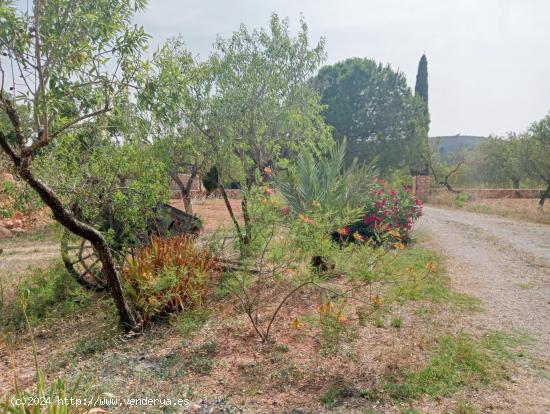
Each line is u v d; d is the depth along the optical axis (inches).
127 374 147.5
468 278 281.3
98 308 225.1
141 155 244.2
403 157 1238.9
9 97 148.3
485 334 178.5
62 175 206.1
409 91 1269.7
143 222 236.7
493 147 1273.4
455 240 447.5
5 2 137.6
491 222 618.5
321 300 198.5
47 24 152.6
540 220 619.5
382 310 199.2
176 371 148.4
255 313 195.9
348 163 1192.2
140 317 194.2
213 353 161.6
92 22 152.3
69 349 173.3
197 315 197.3
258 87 311.0
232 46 315.3
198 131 313.0
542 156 804.6
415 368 145.1
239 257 234.5
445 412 120.0
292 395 130.7
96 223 239.1
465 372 143.1
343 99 1207.6
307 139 320.8
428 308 208.2
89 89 170.6
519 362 152.4
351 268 204.7
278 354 158.2
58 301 233.3
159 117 185.2
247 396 130.6
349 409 122.6
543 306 219.9
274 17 315.3
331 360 152.7
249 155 325.4
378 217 360.8
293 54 317.4
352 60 1257.4
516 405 123.0
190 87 279.7
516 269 311.4
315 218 198.1
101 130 195.6
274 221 197.0
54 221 236.8
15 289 240.7
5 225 451.5
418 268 280.1
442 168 1371.8
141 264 210.8
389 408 122.5
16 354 171.3
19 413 111.0
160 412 121.7
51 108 160.7
